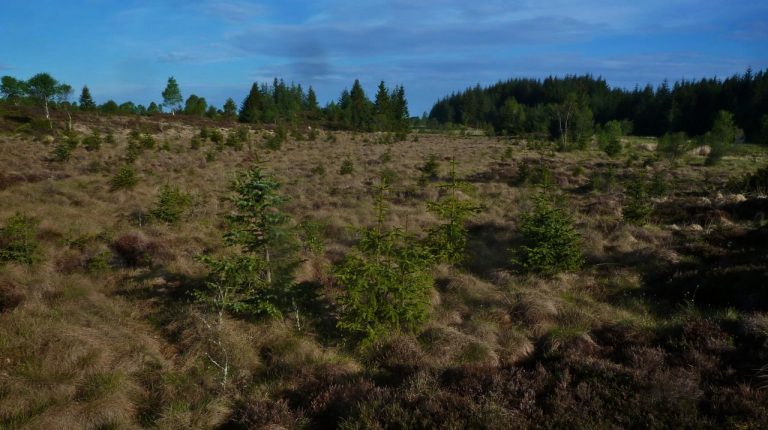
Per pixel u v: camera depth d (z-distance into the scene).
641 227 13.21
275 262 8.55
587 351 6.82
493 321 8.02
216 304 7.63
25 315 7.39
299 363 6.71
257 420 5.25
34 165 24.48
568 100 54.69
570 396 5.29
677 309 8.22
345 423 5.00
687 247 10.92
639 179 17.88
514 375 6.00
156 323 7.98
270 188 8.21
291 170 27.62
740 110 83.69
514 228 13.42
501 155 36.03
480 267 10.94
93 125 46.69
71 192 17.59
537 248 9.83
